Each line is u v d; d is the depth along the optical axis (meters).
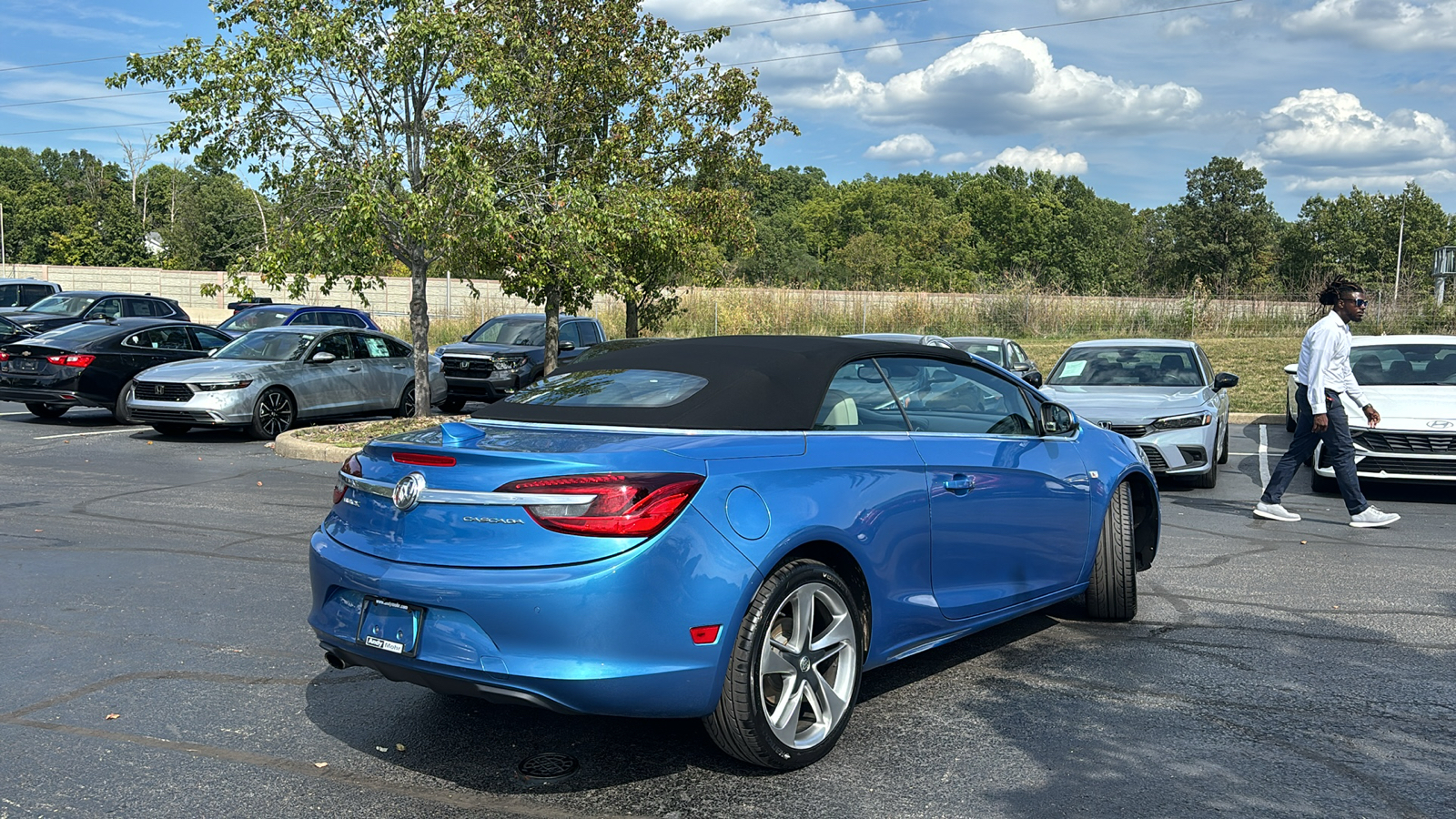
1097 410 10.41
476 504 3.39
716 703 3.47
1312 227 104.69
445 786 3.55
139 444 13.05
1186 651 5.13
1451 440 9.20
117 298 23.22
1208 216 100.88
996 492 4.62
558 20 16.09
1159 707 4.34
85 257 82.81
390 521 3.59
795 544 3.61
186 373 13.39
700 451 3.56
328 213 13.16
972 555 4.51
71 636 5.21
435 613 3.40
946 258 111.75
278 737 3.97
